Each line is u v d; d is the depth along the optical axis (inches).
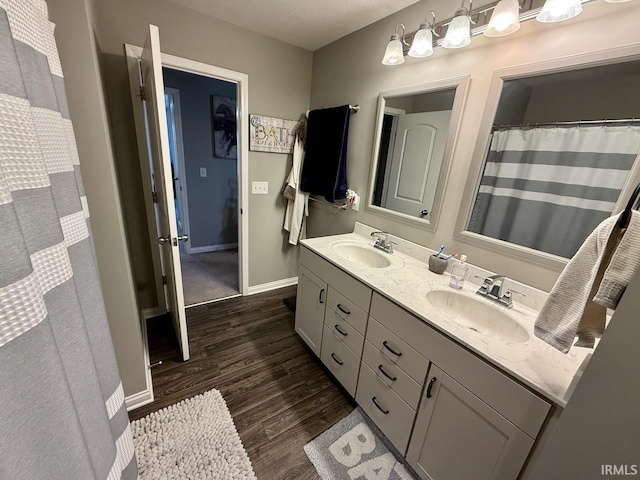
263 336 84.5
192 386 64.3
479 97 52.9
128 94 70.8
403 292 49.8
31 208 17.9
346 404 62.7
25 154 17.1
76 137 40.8
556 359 35.0
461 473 40.2
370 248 74.2
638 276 21.2
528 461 32.4
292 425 56.7
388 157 73.1
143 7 66.6
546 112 44.8
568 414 26.0
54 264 20.0
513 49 47.6
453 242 60.5
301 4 66.7
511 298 49.9
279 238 110.2
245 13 72.6
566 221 44.4
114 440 31.1
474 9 52.1
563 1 35.9
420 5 61.4
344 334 61.4
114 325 51.4
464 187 56.9
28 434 15.9
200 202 144.0
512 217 50.7
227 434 53.2
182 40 72.9
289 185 100.3
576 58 40.4
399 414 49.1
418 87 62.8
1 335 14.4
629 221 25.1
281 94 93.2
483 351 35.3
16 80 16.3
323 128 88.4
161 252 80.4
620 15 36.8
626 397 22.6
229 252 153.4
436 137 60.9
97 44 53.2
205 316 92.9
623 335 22.3
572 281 30.3
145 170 76.6
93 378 24.7
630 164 37.8
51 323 19.5
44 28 24.7
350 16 70.6
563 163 43.8
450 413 40.6
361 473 48.7
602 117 39.4
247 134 90.0
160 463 47.0
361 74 78.2
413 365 45.5
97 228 45.6
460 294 52.3
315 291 71.0
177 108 125.1
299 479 47.2
